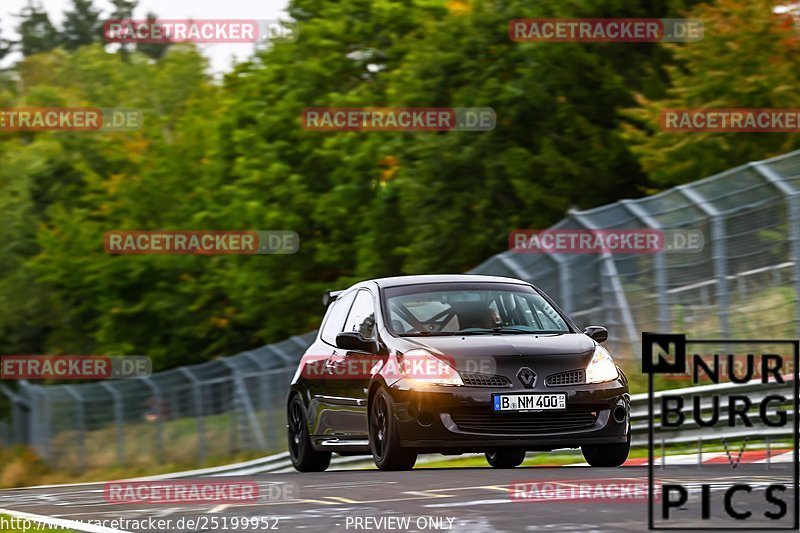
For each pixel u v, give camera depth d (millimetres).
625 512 26891
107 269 188500
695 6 112125
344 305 48469
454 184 120062
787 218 62469
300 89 153000
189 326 186500
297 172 152750
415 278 45969
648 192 109812
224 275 163375
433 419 40062
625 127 106750
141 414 119500
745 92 99688
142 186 194750
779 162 63812
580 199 115500
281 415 95062
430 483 35719
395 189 133375
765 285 63062
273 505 31812
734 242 64312
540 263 69812
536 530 24609
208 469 97125
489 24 122750
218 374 106625
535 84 115875
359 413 44062
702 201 66062
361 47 156250
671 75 106250
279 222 150500
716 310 64938
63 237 195875
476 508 28781
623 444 41969
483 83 121500
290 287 152375
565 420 40406
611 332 68125
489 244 118375
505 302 44469
